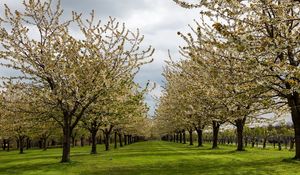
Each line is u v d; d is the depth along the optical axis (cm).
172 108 4781
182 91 3638
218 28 1470
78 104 3088
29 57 3009
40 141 8288
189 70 3344
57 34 3125
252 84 2044
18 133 5172
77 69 3023
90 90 3028
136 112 3756
